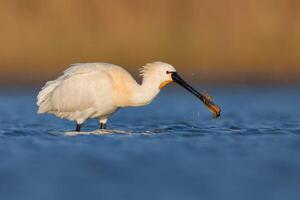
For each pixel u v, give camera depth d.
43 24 35.41
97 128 19.31
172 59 35.56
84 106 17.19
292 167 13.70
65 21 35.56
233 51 36.00
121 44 35.38
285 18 36.66
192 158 14.54
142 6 36.31
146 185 12.39
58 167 13.72
